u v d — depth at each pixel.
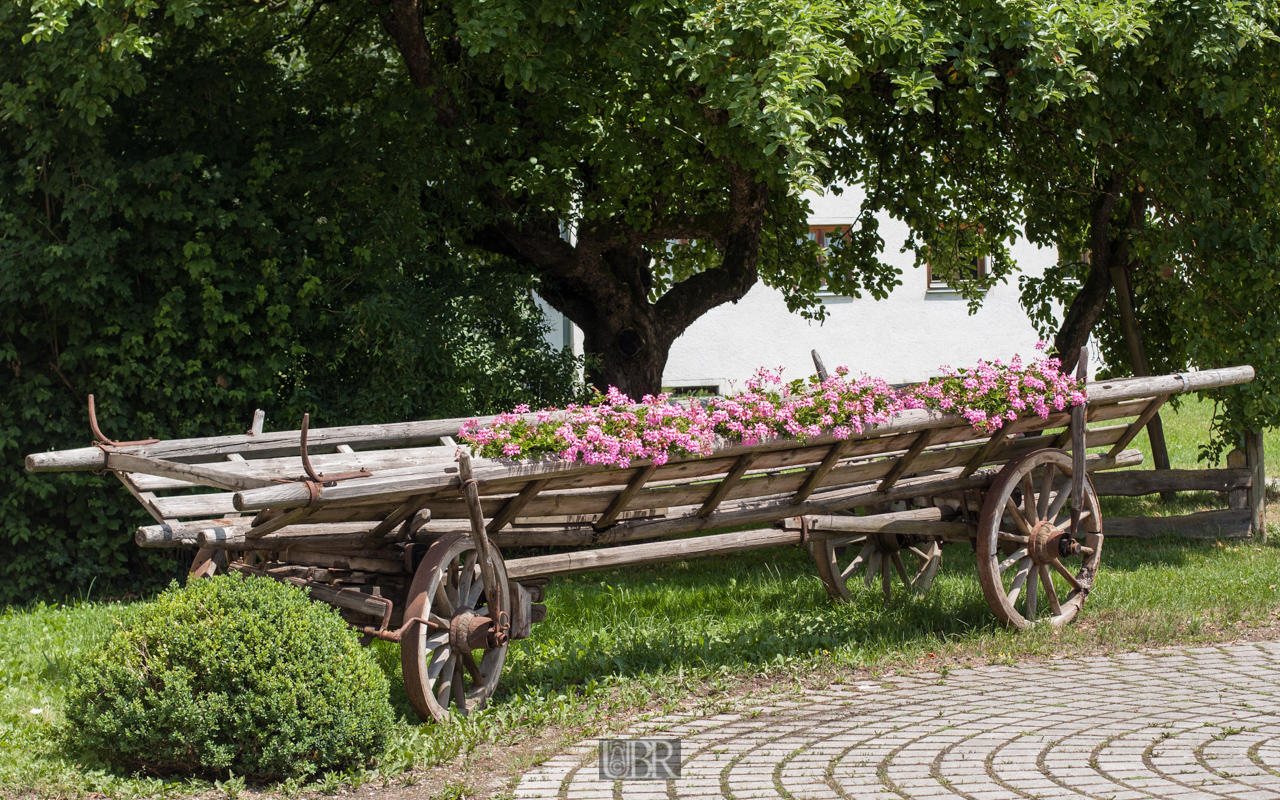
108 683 4.14
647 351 10.60
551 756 4.25
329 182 8.91
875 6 7.28
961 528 6.64
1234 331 9.09
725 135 8.40
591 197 10.18
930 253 13.05
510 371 9.43
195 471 4.42
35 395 8.33
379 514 4.80
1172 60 8.30
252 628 4.17
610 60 7.73
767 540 6.16
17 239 8.24
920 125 11.10
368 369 8.95
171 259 8.55
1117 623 6.39
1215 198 9.20
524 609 5.11
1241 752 4.00
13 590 8.42
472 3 7.38
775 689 5.21
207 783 4.05
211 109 8.97
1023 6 7.59
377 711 4.28
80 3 7.22
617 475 5.18
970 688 5.12
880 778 3.81
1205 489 9.68
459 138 9.42
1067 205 11.02
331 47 10.88
